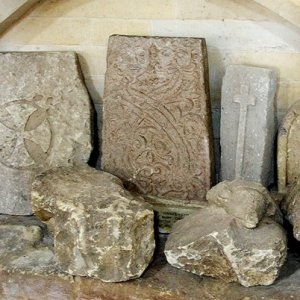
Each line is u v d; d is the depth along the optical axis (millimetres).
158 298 2078
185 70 2270
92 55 2502
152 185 2410
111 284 2113
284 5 2139
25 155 2500
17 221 2482
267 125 2264
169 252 2082
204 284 2064
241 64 2359
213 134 2445
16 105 2482
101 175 2273
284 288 2012
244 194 2043
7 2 2355
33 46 2535
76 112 2463
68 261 2117
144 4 2359
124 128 2395
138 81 2338
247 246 1966
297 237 2004
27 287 2209
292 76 2336
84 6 2420
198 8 2316
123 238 2039
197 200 2369
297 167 2305
